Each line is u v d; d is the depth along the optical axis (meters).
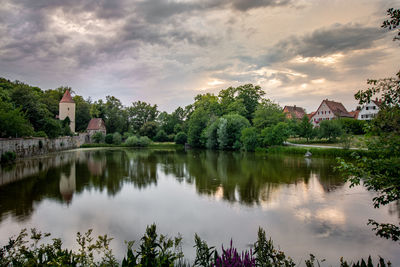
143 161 35.84
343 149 34.62
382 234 5.36
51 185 19.50
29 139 38.84
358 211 13.10
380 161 5.05
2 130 33.22
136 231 10.70
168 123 90.44
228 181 20.92
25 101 47.72
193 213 12.98
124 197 16.08
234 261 4.35
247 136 49.25
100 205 14.32
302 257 8.55
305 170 25.75
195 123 67.44
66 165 30.97
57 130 50.47
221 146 56.75
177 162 34.41
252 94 69.69
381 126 5.09
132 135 81.81
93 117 88.88
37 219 11.99
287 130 45.59
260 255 4.64
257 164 30.86
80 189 18.20
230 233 10.52
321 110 73.12
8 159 30.98
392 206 13.80
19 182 20.48
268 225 11.38
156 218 12.26
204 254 5.21
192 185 19.55
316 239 9.93
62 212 13.05
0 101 36.75
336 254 8.76
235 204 14.46
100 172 25.89
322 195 16.17
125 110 97.44
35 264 4.26
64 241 9.63
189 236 10.22
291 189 17.86
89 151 55.19
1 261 4.55
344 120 50.53
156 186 19.30
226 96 71.00
